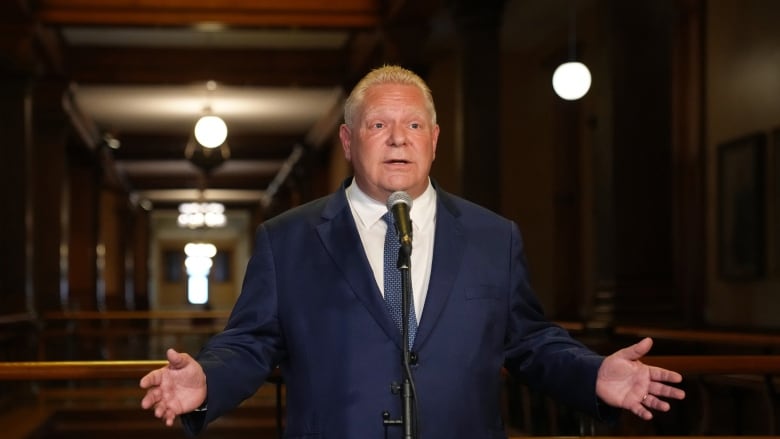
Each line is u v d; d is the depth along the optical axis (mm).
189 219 36062
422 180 3078
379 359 2977
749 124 10898
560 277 16469
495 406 3068
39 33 14492
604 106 10258
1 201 14109
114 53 17969
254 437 12125
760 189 10617
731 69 11234
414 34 14258
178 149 25281
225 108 21828
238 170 32125
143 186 33531
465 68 13031
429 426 2928
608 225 10117
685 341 9570
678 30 12164
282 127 24375
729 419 7750
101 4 14086
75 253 24406
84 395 13227
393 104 3021
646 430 8547
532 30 16016
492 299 3080
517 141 17234
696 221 11906
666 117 10102
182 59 18109
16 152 14148
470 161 12969
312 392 3006
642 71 10094
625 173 10062
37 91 17609
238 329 3102
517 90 17328
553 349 3078
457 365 2988
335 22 14430
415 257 3104
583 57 15617
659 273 10016
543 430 8891
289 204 34156
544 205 17109
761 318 10672
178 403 2766
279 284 3117
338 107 20375
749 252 10828
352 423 2945
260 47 18156
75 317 16203
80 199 24406
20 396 12891
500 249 3156
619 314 9883
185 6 14203
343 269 3053
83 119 21750
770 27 10445
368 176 3041
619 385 2877
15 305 14117
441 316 3012
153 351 19328
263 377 3057
